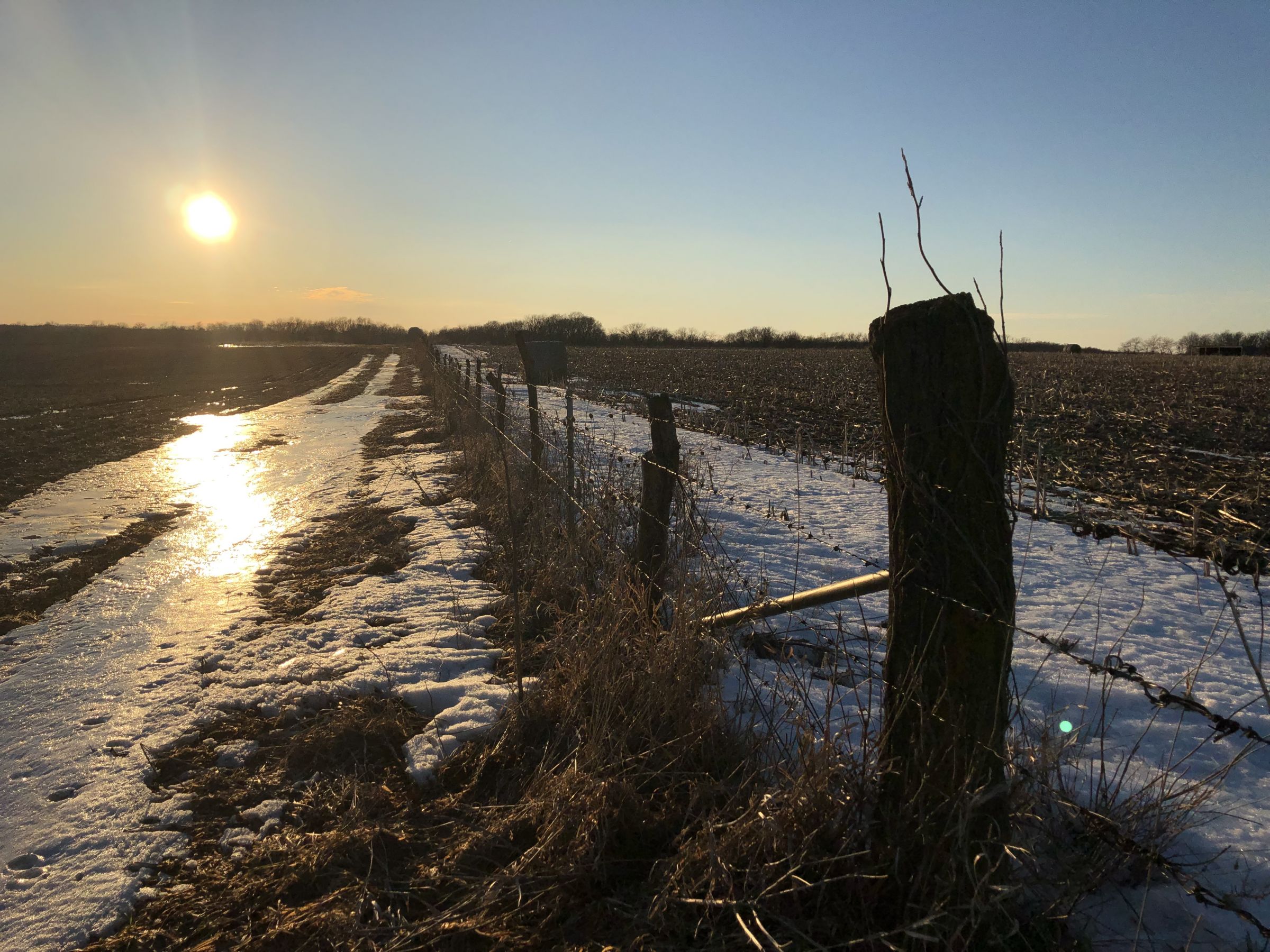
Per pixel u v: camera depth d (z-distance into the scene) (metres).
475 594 6.13
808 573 6.25
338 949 2.59
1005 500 2.17
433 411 20.92
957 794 2.20
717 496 8.84
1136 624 5.05
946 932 2.15
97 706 4.59
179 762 3.90
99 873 3.07
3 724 4.45
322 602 6.26
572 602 5.35
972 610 2.14
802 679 4.04
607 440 13.88
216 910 2.85
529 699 3.92
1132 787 2.90
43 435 18.08
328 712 4.29
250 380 38.69
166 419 21.52
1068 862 2.47
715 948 2.32
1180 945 2.27
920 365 2.13
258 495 11.34
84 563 7.89
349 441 16.98
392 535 8.27
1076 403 20.77
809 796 2.49
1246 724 3.64
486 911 2.68
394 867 3.00
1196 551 6.47
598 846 2.83
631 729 3.32
